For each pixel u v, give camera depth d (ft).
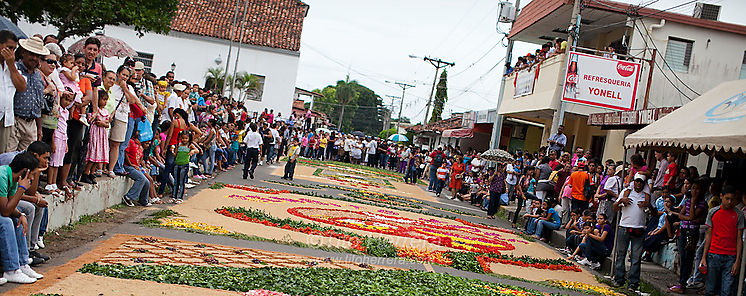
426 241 48.65
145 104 48.85
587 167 63.46
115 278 24.98
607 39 93.15
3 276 23.48
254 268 29.53
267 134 104.68
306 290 25.91
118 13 65.51
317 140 156.15
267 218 47.16
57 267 26.05
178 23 141.28
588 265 48.85
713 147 33.24
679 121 40.52
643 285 42.29
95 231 34.19
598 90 75.36
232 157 89.76
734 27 82.23
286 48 143.74
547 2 92.22
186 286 24.76
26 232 25.63
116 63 136.56
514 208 80.69
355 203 69.97
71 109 34.58
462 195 99.81
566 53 76.64
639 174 42.32
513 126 130.93
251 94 143.64
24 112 29.55
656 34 81.51
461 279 34.12
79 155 36.27
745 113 33.76
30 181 25.36
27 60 29.45
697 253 38.86
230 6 153.38
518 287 35.32
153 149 50.55
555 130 77.10
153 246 31.99
